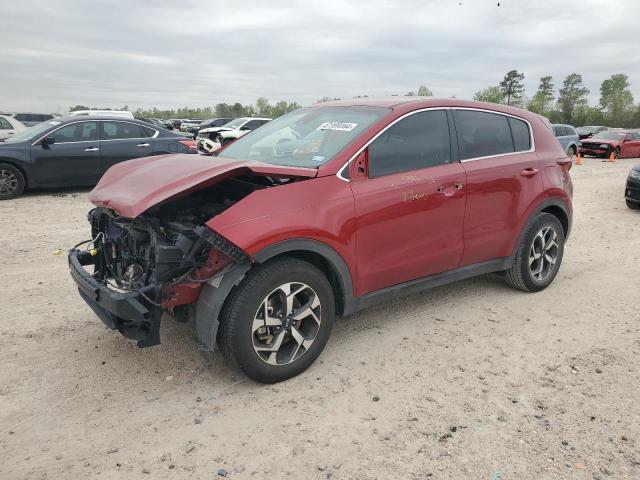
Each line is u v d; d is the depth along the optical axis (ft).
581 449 9.60
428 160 13.83
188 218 11.84
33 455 9.32
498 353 13.26
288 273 11.21
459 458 9.34
